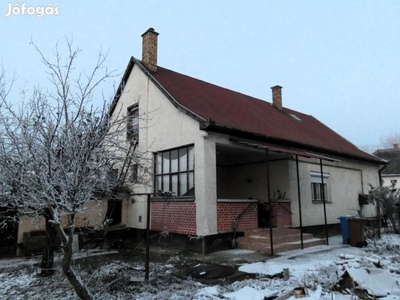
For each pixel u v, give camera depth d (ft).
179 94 39.14
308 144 42.96
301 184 43.80
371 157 59.11
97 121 17.62
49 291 19.27
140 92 42.09
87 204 35.32
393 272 21.65
